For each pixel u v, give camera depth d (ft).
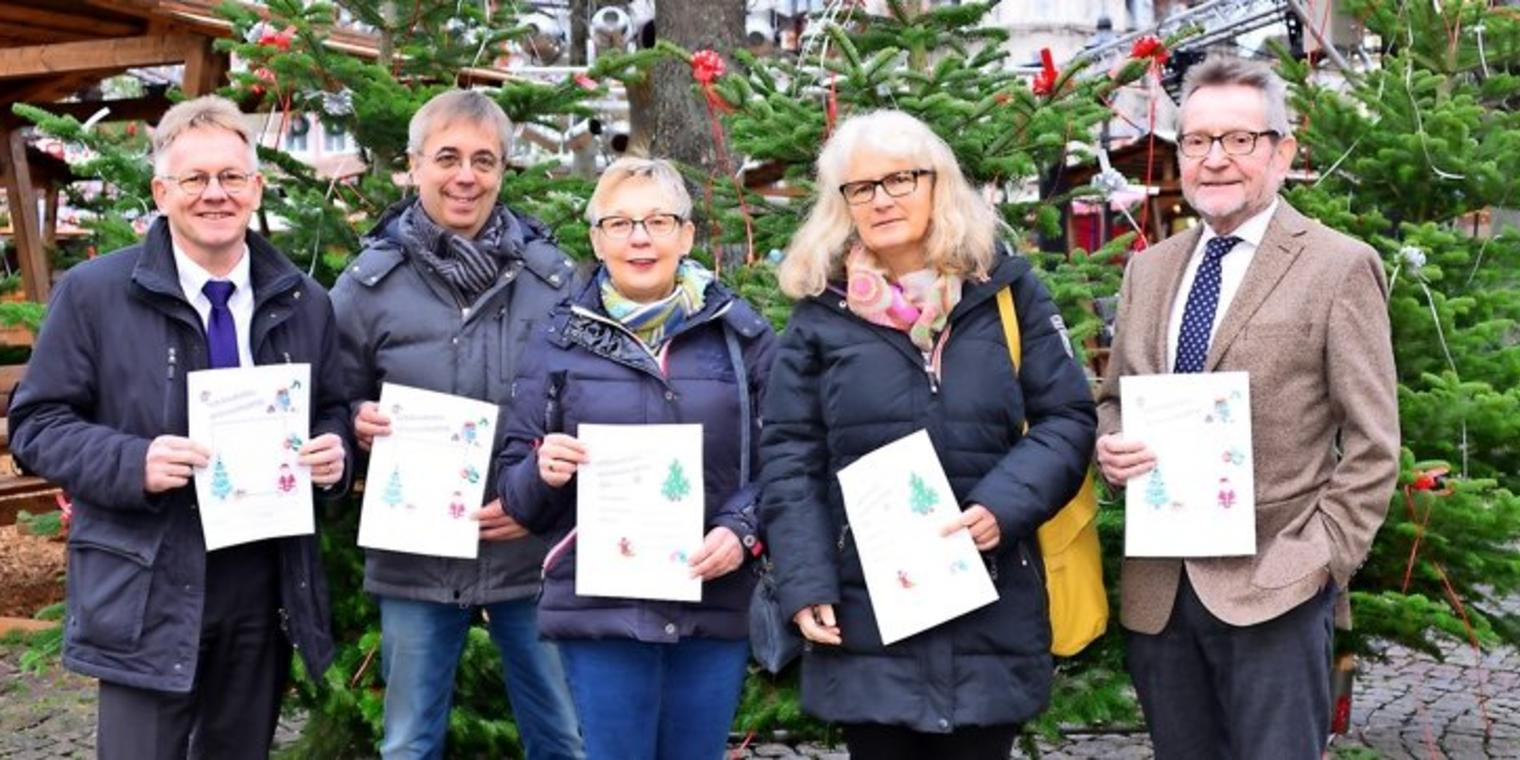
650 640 11.03
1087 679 15.74
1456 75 19.56
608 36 31.14
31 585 28.53
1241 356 10.80
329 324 12.00
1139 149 34.99
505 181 16.63
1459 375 16.60
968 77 16.06
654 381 11.24
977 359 10.55
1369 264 10.65
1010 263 10.75
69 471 10.55
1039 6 70.74
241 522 10.93
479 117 12.79
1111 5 70.95
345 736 15.70
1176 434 10.79
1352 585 16.48
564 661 11.48
